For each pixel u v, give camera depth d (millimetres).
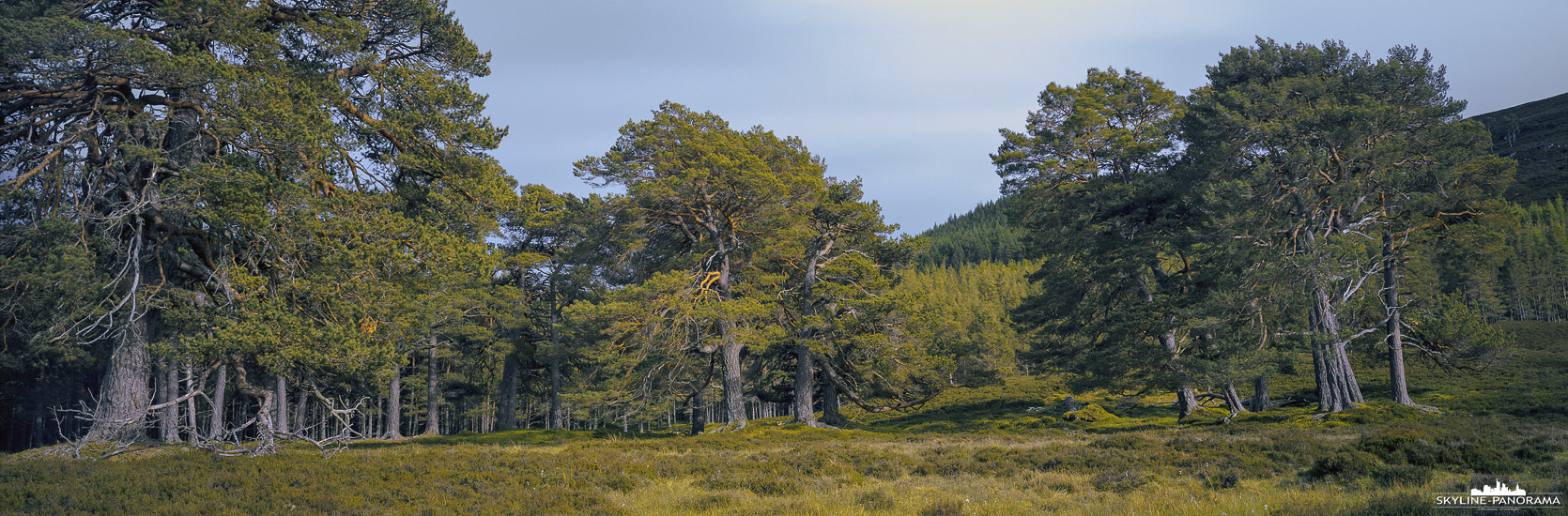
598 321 34125
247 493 12992
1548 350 56562
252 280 19422
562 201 37469
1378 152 31594
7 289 18750
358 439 33938
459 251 22547
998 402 54344
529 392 50094
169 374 22578
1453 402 36906
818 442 27688
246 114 18969
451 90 24469
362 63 24078
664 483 16219
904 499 13180
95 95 20359
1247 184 31172
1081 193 37656
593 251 39625
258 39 21078
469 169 25203
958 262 183625
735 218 37750
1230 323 31828
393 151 25375
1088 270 40188
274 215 19984
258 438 19750
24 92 19656
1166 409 47656
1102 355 35750
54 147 19359
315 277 20484
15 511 11172
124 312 20109
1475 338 35281
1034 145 37812
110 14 21766
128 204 19750
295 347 18703
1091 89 38188
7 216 19797
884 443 27250
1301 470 15555
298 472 15453
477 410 60438
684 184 33969
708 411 75312
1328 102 31781
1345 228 34438
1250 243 31656
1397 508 9602
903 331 36969
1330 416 29609
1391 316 34812
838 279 39344
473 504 12852
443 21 24906
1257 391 37344
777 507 12445
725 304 33094
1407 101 34281
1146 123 39062
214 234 21328
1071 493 13805
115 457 17969
